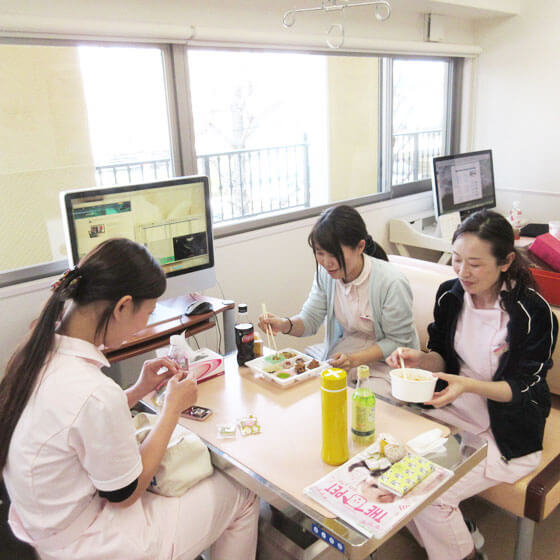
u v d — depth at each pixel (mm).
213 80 2844
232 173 3430
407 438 1298
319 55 3119
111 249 1091
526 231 3600
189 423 1404
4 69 2111
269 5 2771
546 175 4020
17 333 2176
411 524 1700
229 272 2873
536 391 1533
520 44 3932
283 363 1669
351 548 971
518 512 1552
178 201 2047
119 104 2451
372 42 3268
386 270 1873
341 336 2066
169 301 2217
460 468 1178
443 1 3244
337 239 1728
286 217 3150
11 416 1045
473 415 1653
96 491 1134
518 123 4074
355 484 1121
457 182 3635
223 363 1708
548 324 1507
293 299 3227
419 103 4066
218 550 1434
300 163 3826
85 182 2438
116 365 2055
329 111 3842
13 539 1816
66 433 1023
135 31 2254
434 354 1709
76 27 2094
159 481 1265
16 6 1988
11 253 2273
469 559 1568
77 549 1104
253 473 1179
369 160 3879
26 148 2234
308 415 1414
